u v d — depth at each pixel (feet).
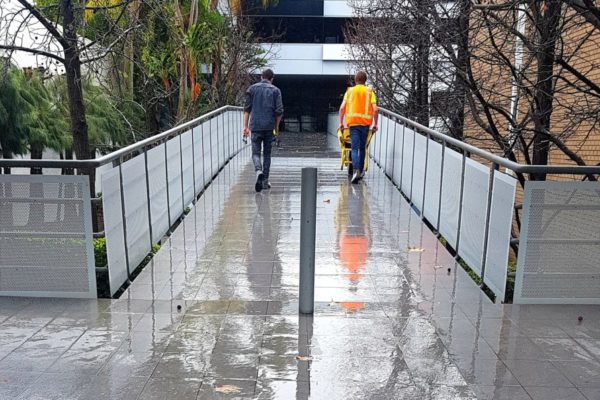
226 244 23.17
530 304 17.08
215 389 12.13
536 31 23.30
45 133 34.04
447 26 26.23
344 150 40.37
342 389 12.21
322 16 110.93
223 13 76.33
